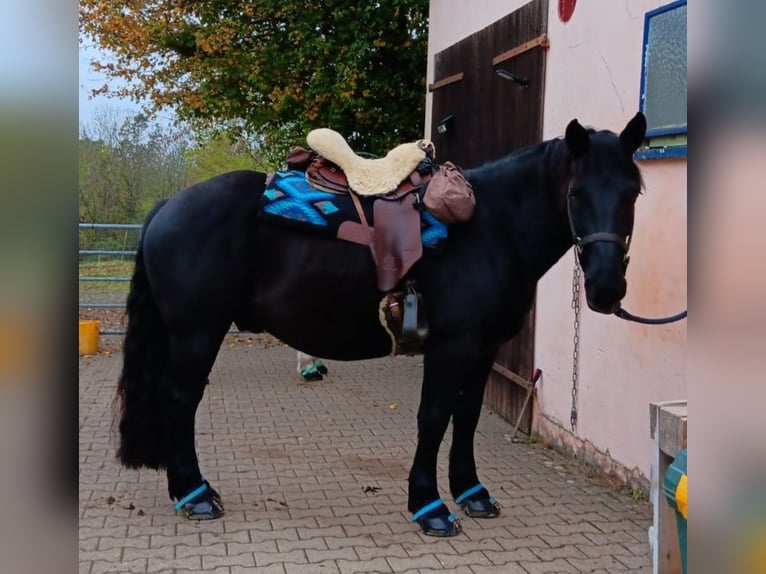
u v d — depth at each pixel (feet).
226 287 10.70
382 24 28.27
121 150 43.96
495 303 10.41
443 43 22.76
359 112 29.55
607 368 13.52
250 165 49.06
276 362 25.13
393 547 10.30
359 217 10.44
